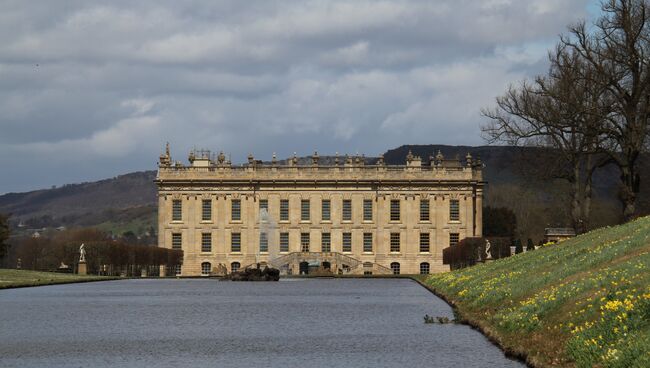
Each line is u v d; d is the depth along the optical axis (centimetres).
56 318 8912
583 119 14450
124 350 6519
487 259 16300
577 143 15650
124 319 8806
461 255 19212
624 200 13762
